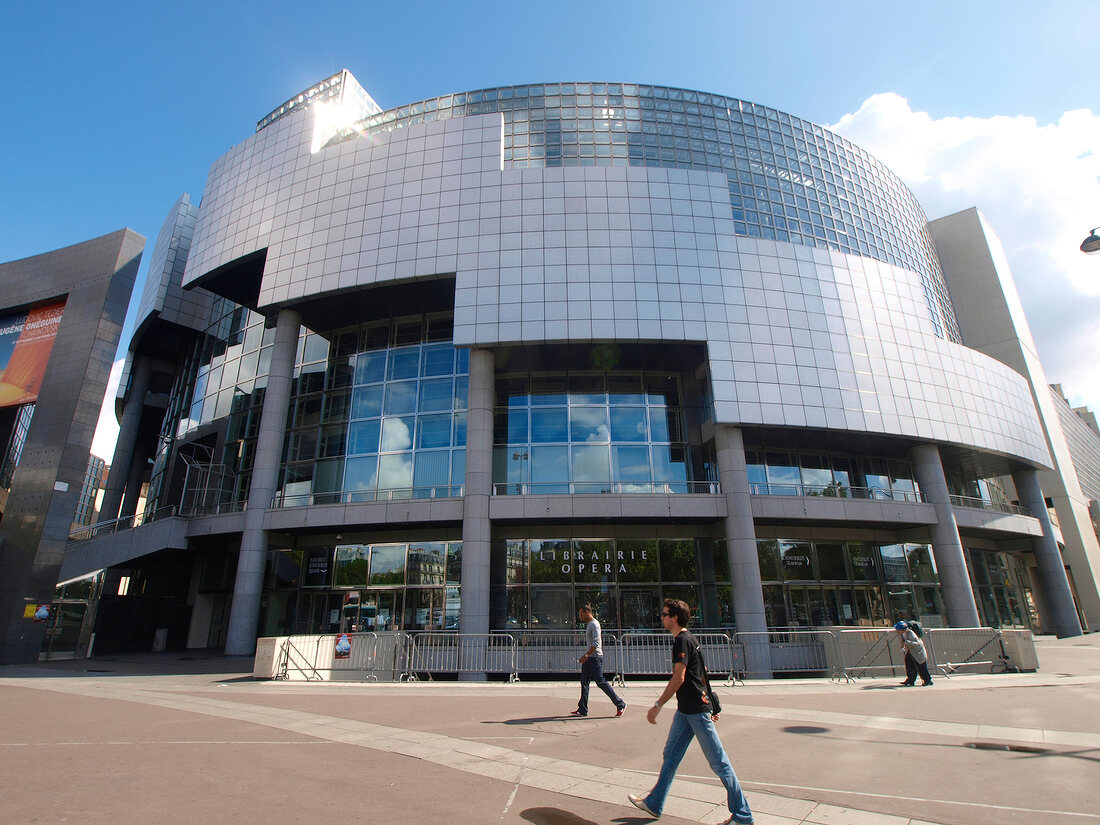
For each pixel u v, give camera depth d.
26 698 12.56
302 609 28.41
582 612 11.45
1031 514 36.94
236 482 32.16
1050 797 6.00
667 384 30.05
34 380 29.95
